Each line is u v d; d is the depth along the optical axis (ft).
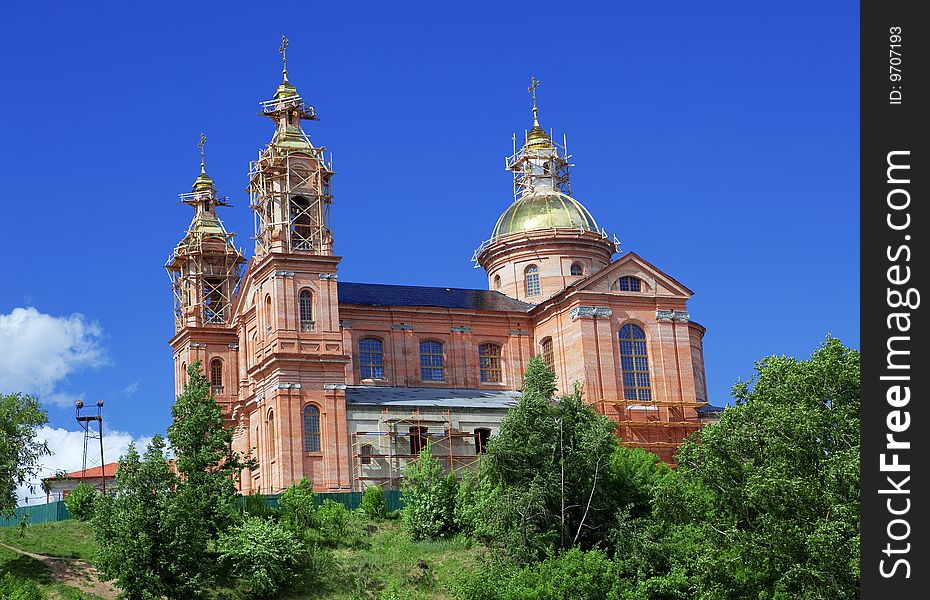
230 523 261.85
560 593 225.15
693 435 282.56
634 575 240.94
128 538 236.02
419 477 282.97
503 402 346.13
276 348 319.88
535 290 389.60
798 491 191.42
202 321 394.11
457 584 241.76
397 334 357.61
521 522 247.91
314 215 337.93
